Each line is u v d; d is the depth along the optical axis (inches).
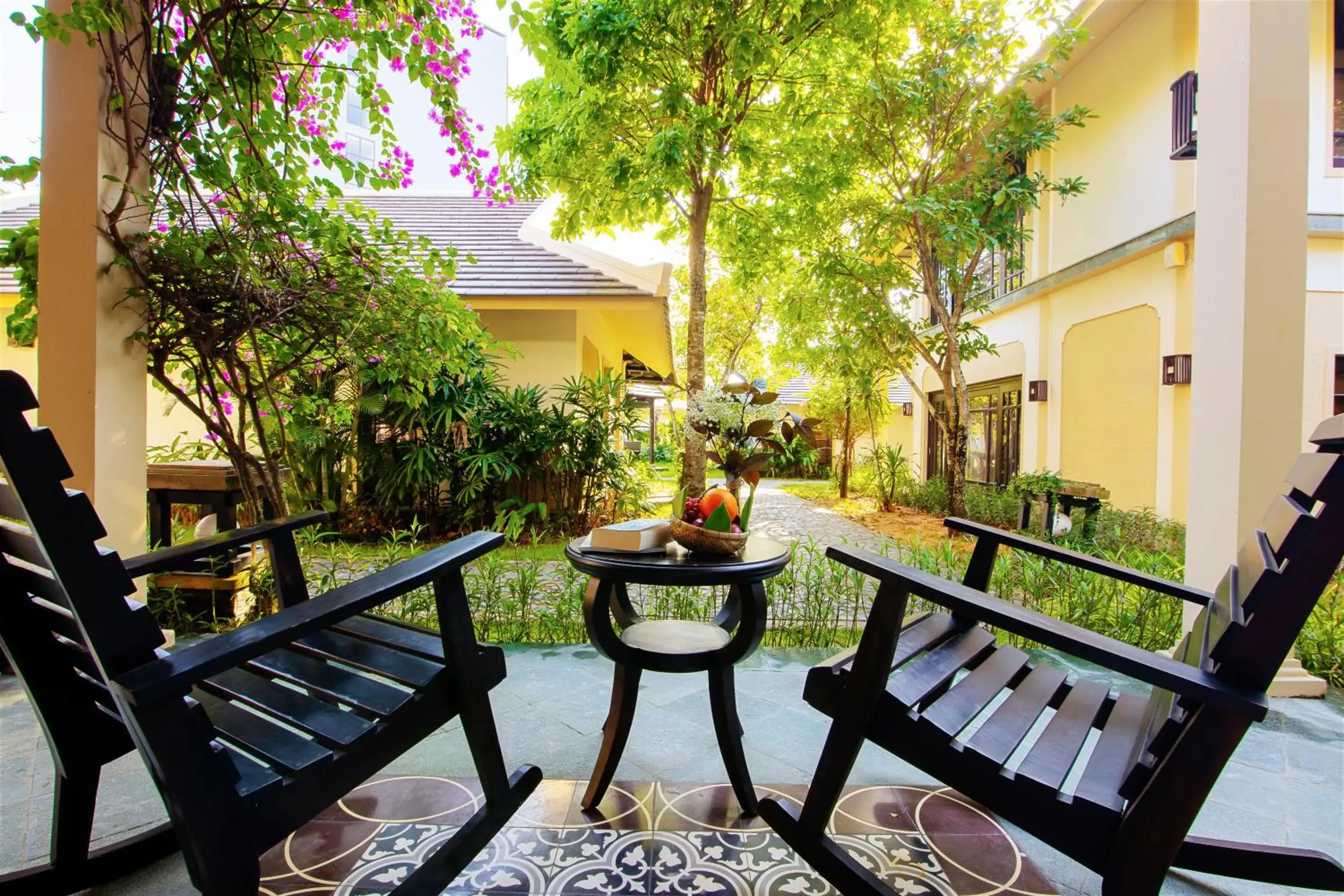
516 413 215.2
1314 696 86.7
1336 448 35.4
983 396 335.6
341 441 200.8
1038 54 212.7
